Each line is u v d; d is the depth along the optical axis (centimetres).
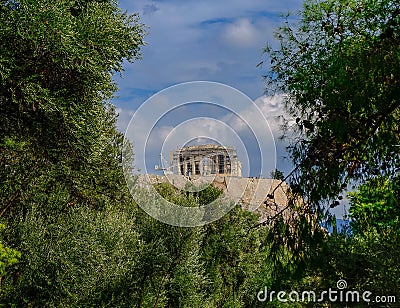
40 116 1168
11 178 1386
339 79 612
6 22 1027
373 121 617
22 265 1459
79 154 1265
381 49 595
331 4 677
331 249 984
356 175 657
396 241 949
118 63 1270
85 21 1192
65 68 1111
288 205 682
